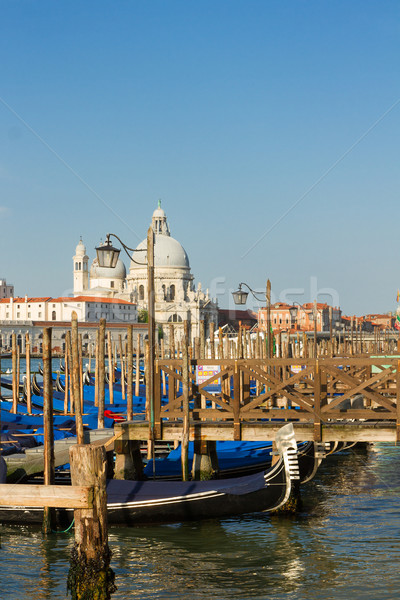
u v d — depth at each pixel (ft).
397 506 85.25
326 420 79.25
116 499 71.87
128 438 81.46
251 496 74.33
